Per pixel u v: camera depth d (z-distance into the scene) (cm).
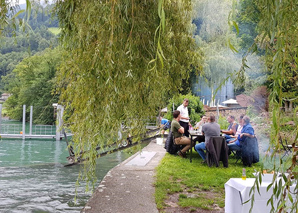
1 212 484
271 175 345
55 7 304
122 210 407
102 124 261
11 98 4672
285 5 158
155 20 288
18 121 4841
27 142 2031
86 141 278
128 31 269
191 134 816
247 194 336
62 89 321
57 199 570
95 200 452
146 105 306
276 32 157
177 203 453
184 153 887
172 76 387
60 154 1438
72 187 675
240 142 771
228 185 389
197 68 415
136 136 308
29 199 568
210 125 752
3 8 212
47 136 2300
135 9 270
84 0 270
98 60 246
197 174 659
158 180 594
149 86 299
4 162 1141
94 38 271
